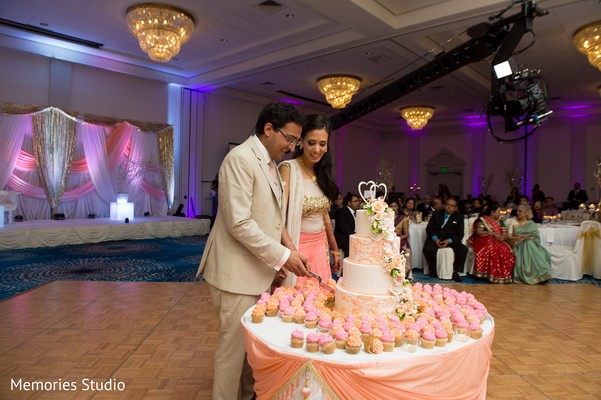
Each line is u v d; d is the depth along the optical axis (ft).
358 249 6.14
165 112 38.17
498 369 9.84
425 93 39.22
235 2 22.90
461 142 54.19
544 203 32.01
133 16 23.44
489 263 19.74
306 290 7.14
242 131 43.09
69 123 31.50
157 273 19.77
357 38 25.67
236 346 6.54
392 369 4.73
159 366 9.44
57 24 26.43
